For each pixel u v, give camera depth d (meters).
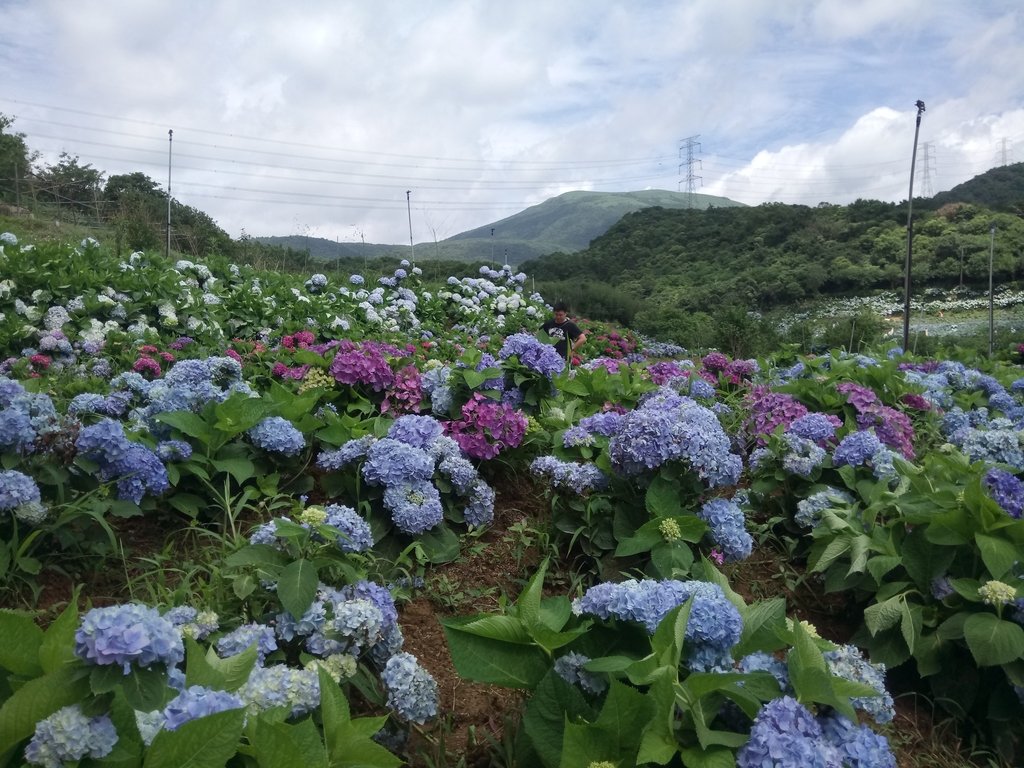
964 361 9.89
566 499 3.46
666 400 4.14
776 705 1.77
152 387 4.17
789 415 4.78
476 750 2.29
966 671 2.87
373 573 2.89
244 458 3.39
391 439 3.32
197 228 23.30
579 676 2.03
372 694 2.20
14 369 5.59
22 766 1.35
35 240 15.32
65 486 2.95
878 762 1.83
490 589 3.23
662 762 1.65
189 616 2.22
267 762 1.46
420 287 14.30
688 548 2.85
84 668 1.42
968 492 3.01
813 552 3.47
